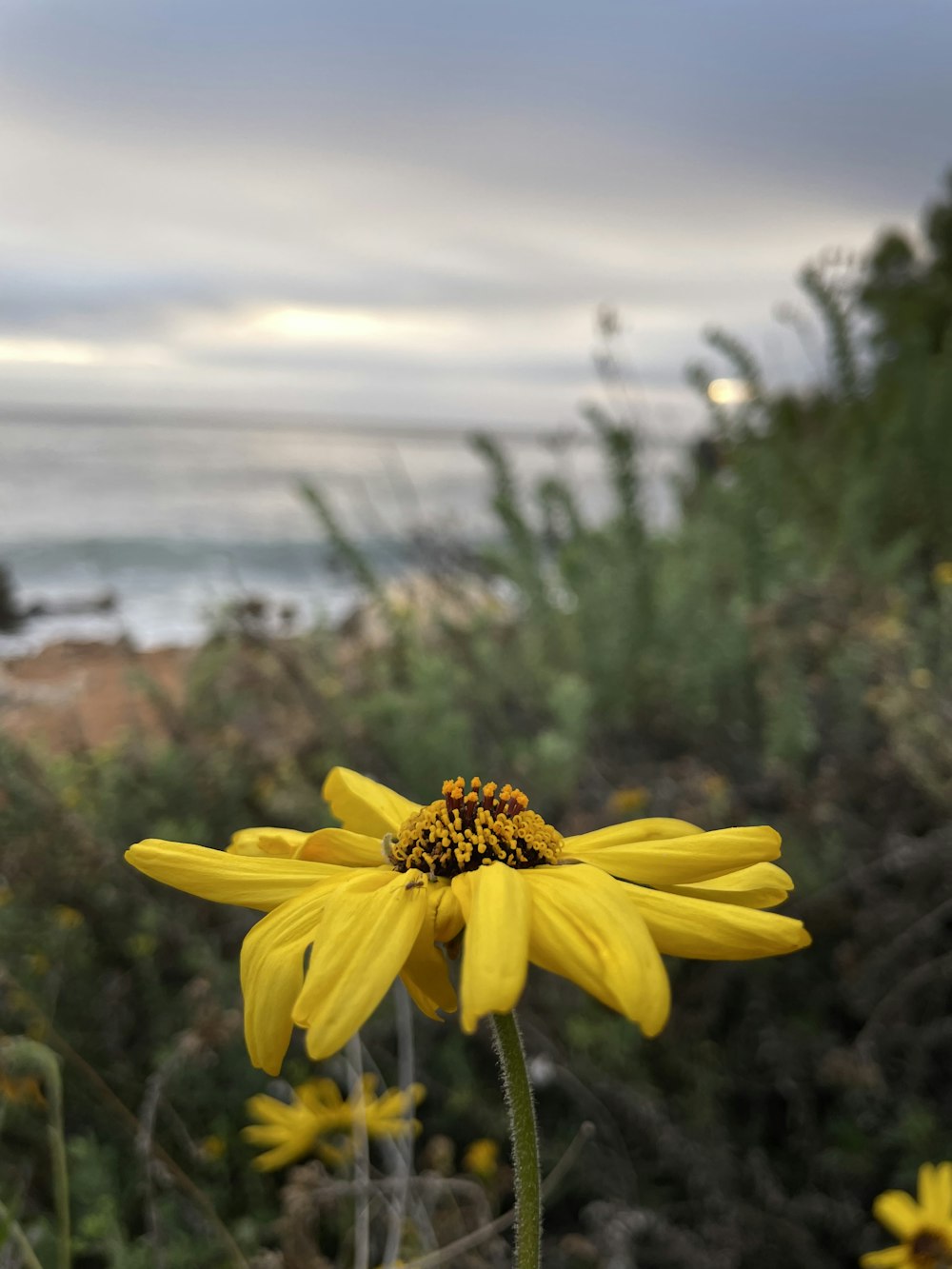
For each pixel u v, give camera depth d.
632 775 3.71
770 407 5.37
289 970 0.99
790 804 3.28
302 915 1.03
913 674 3.29
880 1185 2.60
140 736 4.34
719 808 3.11
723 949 1.00
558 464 4.88
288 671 4.24
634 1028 2.75
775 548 4.43
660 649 4.11
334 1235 2.55
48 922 3.09
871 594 4.23
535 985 2.94
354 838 1.18
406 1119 2.41
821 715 3.72
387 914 1.00
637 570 4.11
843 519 5.06
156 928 3.12
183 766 3.89
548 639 4.54
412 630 4.54
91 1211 2.31
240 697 4.84
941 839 2.82
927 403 5.43
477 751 3.86
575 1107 2.80
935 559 4.97
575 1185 2.65
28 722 5.11
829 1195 2.61
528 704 4.19
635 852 1.14
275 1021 0.97
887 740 3.37
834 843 3.02
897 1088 2.67
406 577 5.05
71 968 3.02
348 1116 2.33
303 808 3.52
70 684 5.15
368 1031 2.87
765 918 1.01
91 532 18.11
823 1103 2.82
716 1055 2.85
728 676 3.98
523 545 4.52
